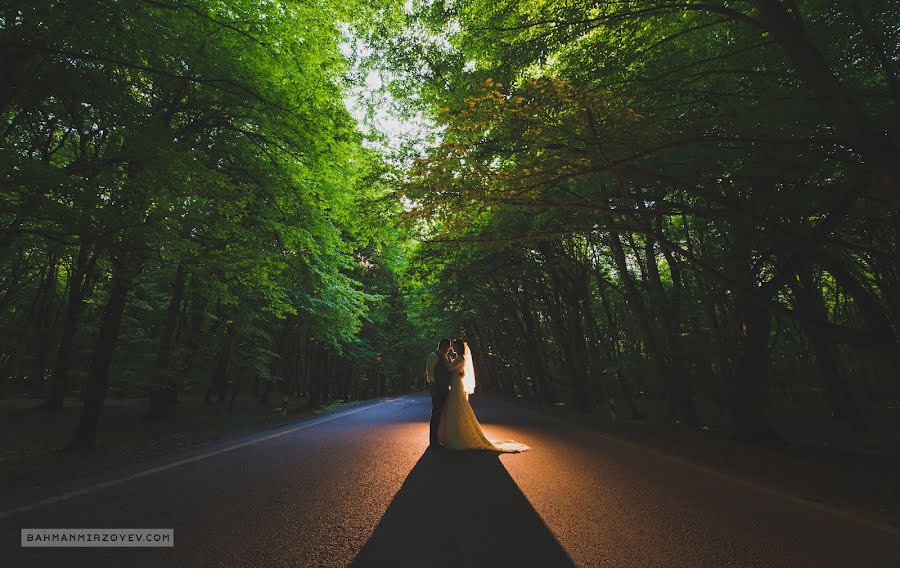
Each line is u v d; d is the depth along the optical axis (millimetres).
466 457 7820
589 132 6895
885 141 4996
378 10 11219
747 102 7730
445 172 7367
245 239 13492
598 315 30828
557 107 6777
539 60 8586
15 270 20391
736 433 10500
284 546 3707
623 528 4234
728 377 12031
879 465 7441
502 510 4730
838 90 5133
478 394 50844
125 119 8977
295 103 11766
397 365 49688
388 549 3660
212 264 11102
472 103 6781
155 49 8914
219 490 5488
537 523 4336
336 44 12031
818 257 6531
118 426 14586
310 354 38469
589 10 7980
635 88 8031
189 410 22047
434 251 16719
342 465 7078
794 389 20672
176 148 9547
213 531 4051
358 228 15344
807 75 5324
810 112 7047
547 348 33438
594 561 3467
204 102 11508
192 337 18422
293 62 11250
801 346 20094
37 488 5523
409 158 12914
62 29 7559
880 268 13008
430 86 11445
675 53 8383
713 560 3525
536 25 8391
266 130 12398
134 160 8805
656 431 12359
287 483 5867
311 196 14539
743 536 4074
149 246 9930
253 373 22078
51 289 23797
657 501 5203
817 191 8414
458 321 38594
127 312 20562
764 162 7836
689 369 13648
